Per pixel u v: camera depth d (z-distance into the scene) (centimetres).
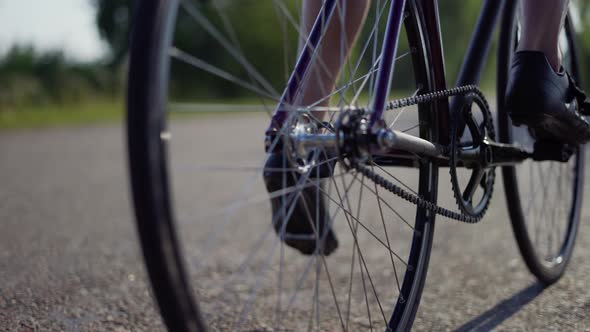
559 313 173
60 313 183
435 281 207
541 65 154
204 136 811
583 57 1998
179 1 92
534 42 157
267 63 2428
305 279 214
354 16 139
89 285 210
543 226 252
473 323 169
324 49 139
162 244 85
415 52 141
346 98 125
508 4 180
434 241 259
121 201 377
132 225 308
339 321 174
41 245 268
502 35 181
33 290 204
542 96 152
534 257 188
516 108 155
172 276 87
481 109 165
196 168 96
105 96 1667
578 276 204
